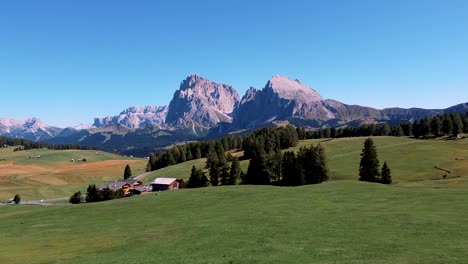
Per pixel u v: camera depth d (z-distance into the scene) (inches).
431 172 4822.8
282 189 3302.2
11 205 3934.5
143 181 7509.8
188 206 2770.7
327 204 2449.6
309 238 1528.1
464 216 1818.4
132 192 6501.0
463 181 3464.6
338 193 2910.9
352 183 3415.4
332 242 1444.4
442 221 1722.4
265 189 3344.0
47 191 7381.9
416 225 1668.3
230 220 2042.3
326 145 7849.4
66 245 1766.7
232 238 1601.9
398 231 1577.3
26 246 1817.2
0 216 3203.7
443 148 6230.3
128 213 2691.9
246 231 1727.4
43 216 2908.5
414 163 5354.3
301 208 2324.1
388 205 2292.1
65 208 3270.2
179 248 1494.8
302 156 5083.7
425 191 2778.1
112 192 5826.8
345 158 6156.5
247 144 7608.3
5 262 1478.8
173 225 2063.2
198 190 3560.5
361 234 1555.1
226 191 3346.5
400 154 5959.6
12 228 2488.9
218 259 1289.4
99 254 1503.4
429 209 2062.0
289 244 1444.4
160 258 1359.5
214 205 2721.5
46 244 1828.2
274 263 1206.3
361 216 1953.7
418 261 1145.4
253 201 2760.8
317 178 4879.4
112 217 2586.1
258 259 1261.1
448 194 2546.8
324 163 4901.6
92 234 2014.0
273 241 1504.7
